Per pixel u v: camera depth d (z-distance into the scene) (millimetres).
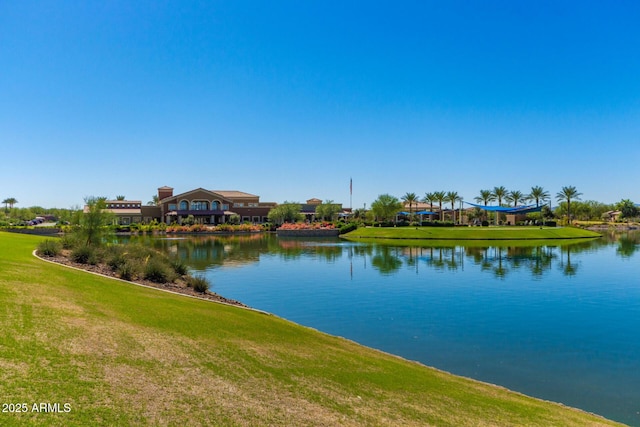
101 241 31750
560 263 41531
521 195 135375
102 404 6738
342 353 13289
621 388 12359
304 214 124500
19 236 37219
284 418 7527
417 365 13438
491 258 45875
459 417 9016
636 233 99875
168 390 7715
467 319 19766
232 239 76250
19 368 7273
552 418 9719
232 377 8984
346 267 37875
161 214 118312
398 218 138750
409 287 27953
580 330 18078
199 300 18625
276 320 17641
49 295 12328
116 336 9859
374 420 8172
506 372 13523
